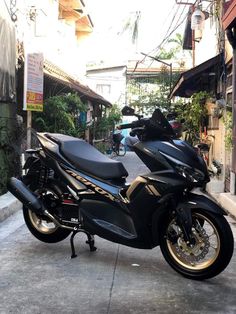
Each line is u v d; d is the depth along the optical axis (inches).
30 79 184.4
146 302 81.7
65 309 78.2
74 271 97.1
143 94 610.2
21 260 104.0
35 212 108.4
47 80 244.8
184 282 91.8
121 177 103.7
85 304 80.4
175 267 94.7
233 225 146.9
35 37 282.5
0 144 167.3
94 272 96.7
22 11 236.5
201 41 333.7
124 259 105.8
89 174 102.9
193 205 90.6
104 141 498.6
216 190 205.0
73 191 103.7
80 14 426.6
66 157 106.1
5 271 96.7
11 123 179.2
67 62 422.0
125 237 95.8
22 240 120.6
